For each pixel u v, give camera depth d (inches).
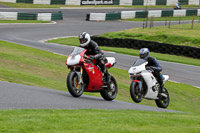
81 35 983.6
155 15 5585.6
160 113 872.3
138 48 3006.9
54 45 2933.1
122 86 1642.5
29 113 672.4
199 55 2674.7
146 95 1117.7
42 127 564.7
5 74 1408.7
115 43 3174.2
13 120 589.3
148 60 1123.9
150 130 603.5
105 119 666.8
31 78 1446.9
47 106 786.8
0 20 4552.2
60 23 4766.2
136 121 681.0
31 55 2209.6
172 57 2669.8
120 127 608.1
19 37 3422.7
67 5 6353.3
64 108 787.4
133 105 1059.9
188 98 1587.1
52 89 1213.1
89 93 1352.1
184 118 791.1
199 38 3100.4
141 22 5098.4
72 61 953.5
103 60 1023.0
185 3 7027.6
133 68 1092.5
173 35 3284.9
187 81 1918.1
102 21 5201.8
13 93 908.6
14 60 1935.3
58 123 599.5
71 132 550.3
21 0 6092.5
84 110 772.6
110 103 1015.0
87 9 6141.7
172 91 1665.8
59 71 1814.7
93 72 994.1
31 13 4800.7
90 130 569.0
